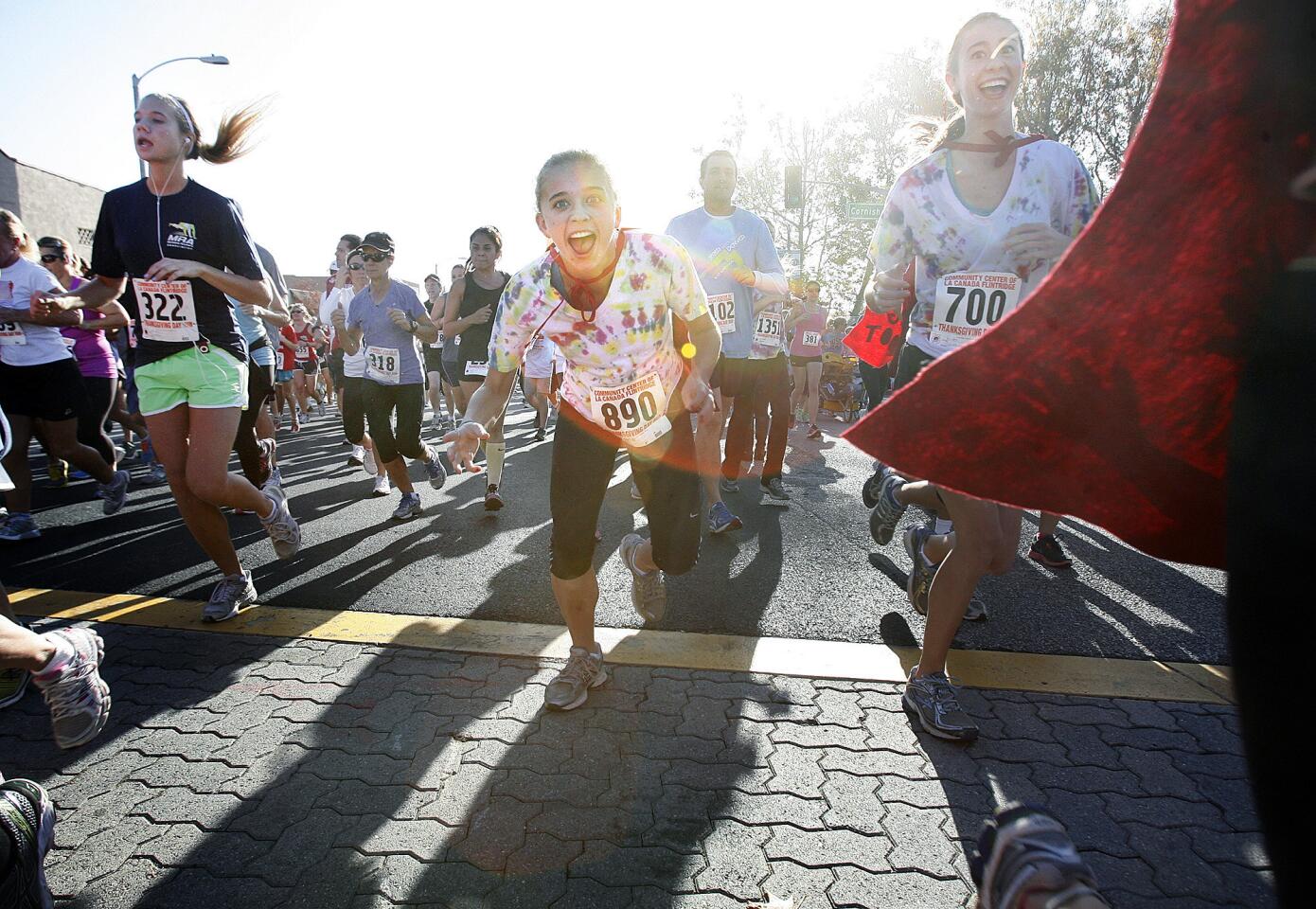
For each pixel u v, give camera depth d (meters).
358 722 2.47
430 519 5.16
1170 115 0.85
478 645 3.02
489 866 1.85
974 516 2.30
